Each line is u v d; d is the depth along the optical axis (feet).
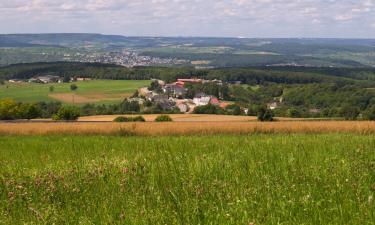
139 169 27.07
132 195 22.29
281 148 39.40
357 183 21.58
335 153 33.99
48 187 24.88
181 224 16.89
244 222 16.24
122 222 17.65
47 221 18.92
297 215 17.26
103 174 27.14
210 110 351.87
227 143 57.31
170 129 146.92
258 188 21.54
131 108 401.08
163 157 31.35
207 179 24.73
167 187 22.79
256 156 32.37
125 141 75.46
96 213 19.79
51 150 56.29
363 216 16.43
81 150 51.90
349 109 299.79
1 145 72.28
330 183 22.11
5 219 20.08
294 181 22.82
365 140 47.37
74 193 24.13
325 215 17.04
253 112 331.98
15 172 32.63
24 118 334.03
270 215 17.16
